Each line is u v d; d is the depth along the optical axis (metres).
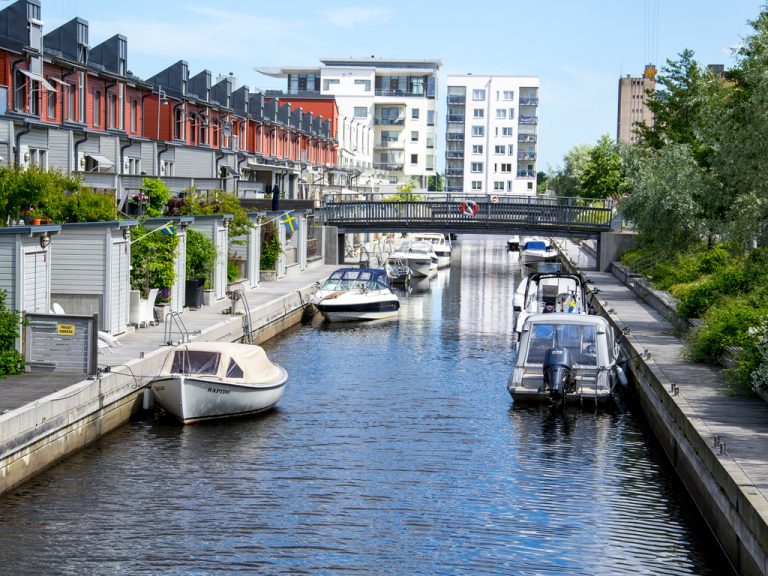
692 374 23.92
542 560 15.56
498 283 62.41
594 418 25.08
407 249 69.12
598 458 21.39
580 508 18.03
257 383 24.31
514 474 20.11
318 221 64.44
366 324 42.34
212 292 37.94
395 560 15.47
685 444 19.12
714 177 31.47
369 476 19.78
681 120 56.19
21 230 23.08
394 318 44.41
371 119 140.88
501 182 158.88
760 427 18.38
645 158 58.62
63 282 27.91
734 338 24.88
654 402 23.28
